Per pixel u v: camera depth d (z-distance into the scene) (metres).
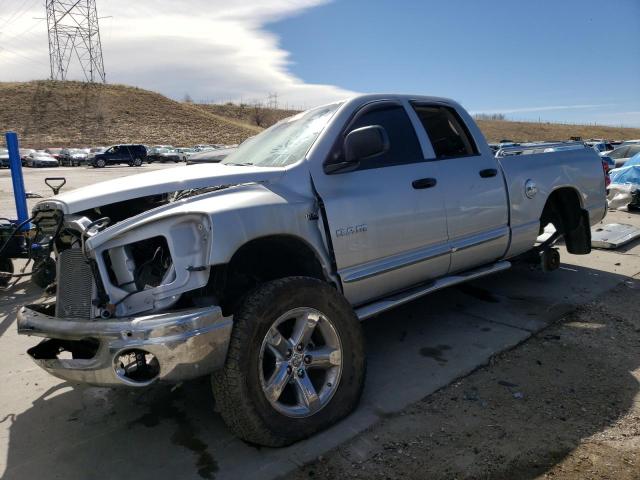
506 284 5.85
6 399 3.71
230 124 91.12
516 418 3.15
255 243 3.19
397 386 3.61
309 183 3.38
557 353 4.04
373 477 2.67
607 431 2.97
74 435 3.22
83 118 78.31
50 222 3.31
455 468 2.71
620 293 5.42
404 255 3.83
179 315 2.58
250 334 2.75
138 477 2.77
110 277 2.83
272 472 2.74
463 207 4.23
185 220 2.79
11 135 7.59
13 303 5.96
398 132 4.02
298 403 3.00
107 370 2.63
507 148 4.94
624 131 116.94
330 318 3.09
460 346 4.24
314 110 4.12
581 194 5.57
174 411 3.44
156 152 51.69
